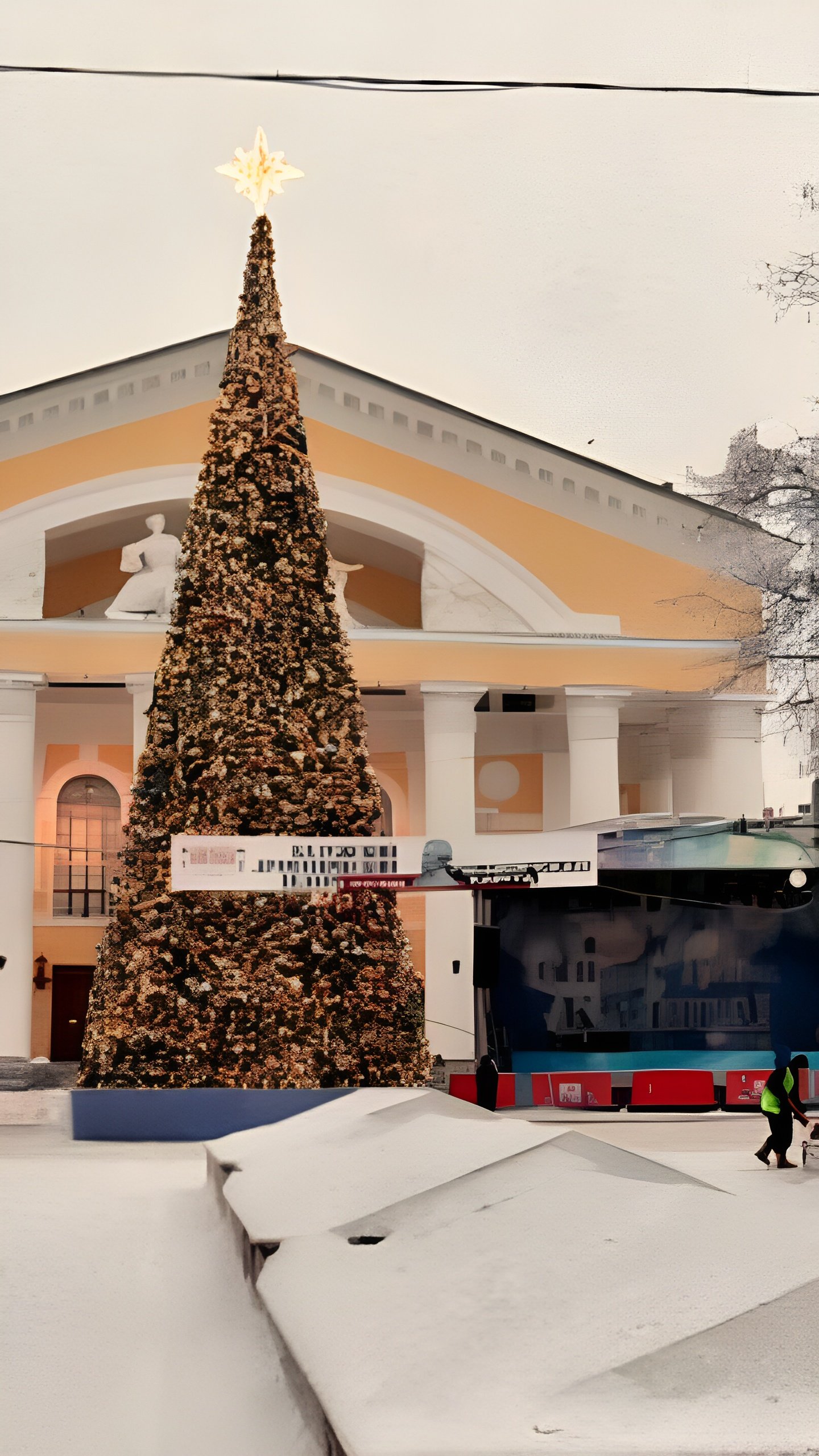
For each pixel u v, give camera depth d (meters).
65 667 26.14
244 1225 8.87
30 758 25.98
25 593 26.30
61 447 26.62
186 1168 14.65
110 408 26.78
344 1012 15.05
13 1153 15.86
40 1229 10.68
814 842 19.98
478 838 19.16
